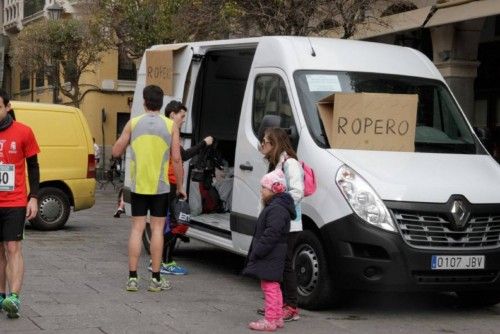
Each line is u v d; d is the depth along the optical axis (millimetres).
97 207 19938
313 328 6973
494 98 16672
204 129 10602
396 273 7113
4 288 7141
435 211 7246
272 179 6691
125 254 10906
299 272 7742
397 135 7961
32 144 6953
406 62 9031
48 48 28828
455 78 15938
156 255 8195
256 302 7918
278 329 6875
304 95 8164
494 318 7777
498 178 7918
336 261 7293
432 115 8641
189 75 10438
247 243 8578
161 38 22000
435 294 8984
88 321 6816
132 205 8133
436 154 8078
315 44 8766
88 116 36094
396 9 16562
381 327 7152
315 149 7715
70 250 11203
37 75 31625
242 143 8828
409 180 7391
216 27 16531
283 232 6676
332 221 7301
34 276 8898
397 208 7184
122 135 8156
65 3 33094
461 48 15898
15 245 6816
